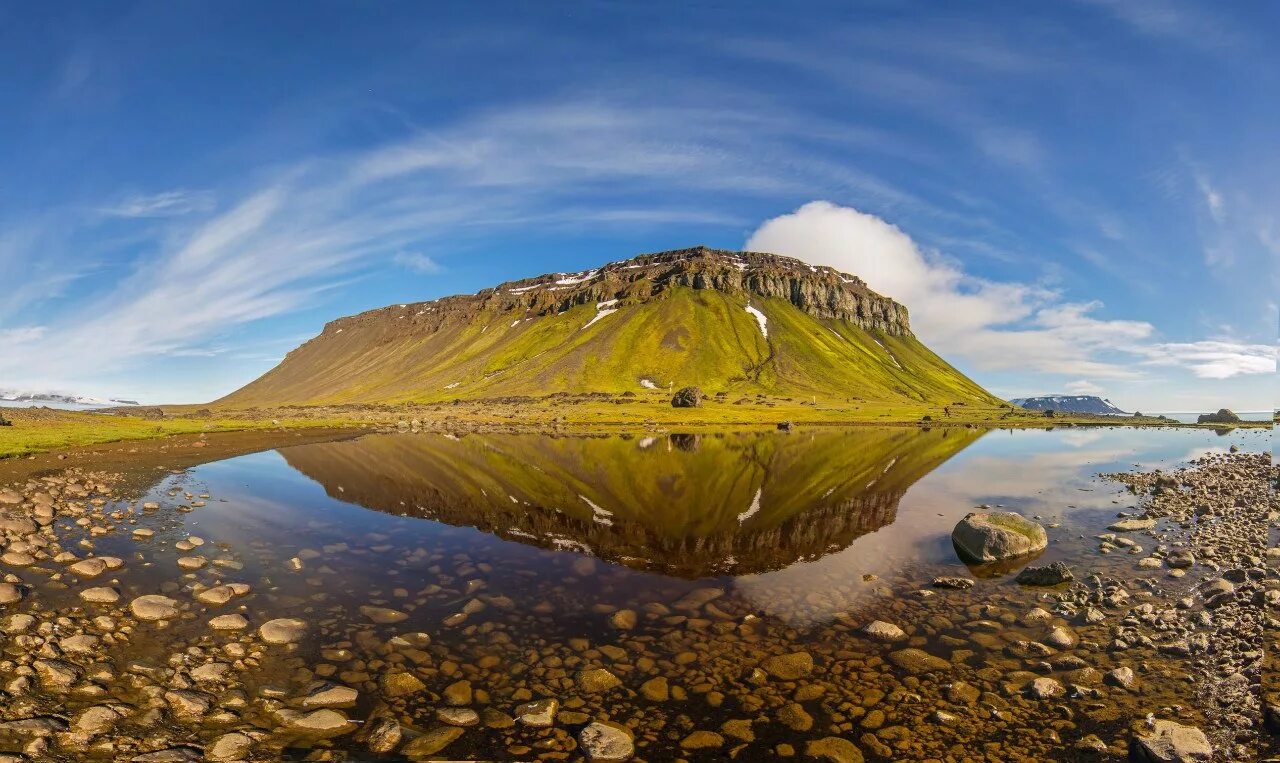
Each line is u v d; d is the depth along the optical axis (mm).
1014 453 63938
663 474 46469
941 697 12023
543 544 24234
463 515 29859
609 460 56094
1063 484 41062
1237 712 11023
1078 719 11102
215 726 10383
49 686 11070
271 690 11758
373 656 13570
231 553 21516
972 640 14875
